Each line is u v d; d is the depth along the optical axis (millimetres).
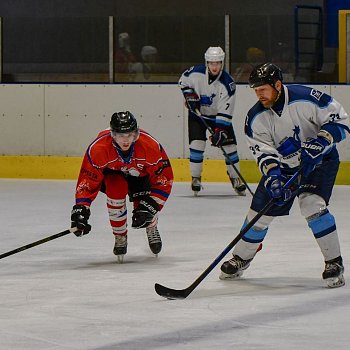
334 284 12008
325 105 11586
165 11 33781
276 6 32719
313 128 11805
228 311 10766
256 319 10359
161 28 27266
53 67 27922
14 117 27156
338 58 26703
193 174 23016
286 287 12148
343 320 10297
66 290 12086
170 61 27297
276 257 14453
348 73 26344
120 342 9391
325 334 9680
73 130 26875
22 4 34344
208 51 22406
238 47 27000
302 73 27000
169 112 26438
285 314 10602
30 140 27141
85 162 13555
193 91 22781
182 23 27250
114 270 13555
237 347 9188
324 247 11992
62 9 34250
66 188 24750
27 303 11297
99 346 9242
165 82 27156
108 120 26719
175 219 19141
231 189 24734
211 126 22953
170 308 10953
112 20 27312
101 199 22734
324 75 26859
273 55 27062
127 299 11484
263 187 12141
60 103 26891
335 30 27000
